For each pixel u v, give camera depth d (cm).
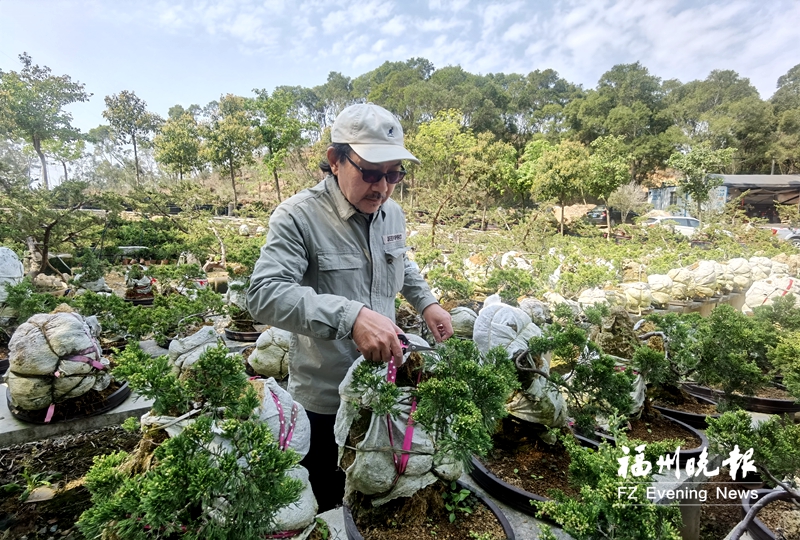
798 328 388
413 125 3703
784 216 1761
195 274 646
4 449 303
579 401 261
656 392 326
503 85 5506
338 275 175
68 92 1780
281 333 387
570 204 2833
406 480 172
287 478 120
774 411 344
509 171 2367
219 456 116
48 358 305
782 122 3388
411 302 214
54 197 749
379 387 150
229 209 2339
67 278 770
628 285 667
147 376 127
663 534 130
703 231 1534
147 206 1201
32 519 244
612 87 4169
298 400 196
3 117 1644
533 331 261
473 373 155
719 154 2166
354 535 164
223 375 130
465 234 1265
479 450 127
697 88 4494
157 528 108
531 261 910
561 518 135
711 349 290
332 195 180
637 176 3384
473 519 180
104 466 136
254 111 2395
